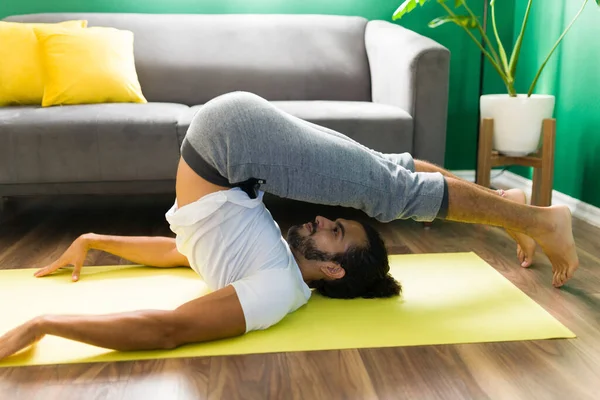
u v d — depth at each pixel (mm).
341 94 3023
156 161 2262
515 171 3215
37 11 3141
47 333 1224
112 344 1239
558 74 2723
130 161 2252
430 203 1444
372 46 2953
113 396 1110
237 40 3020
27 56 2680
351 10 3291
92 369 1209
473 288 1646
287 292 1396
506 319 1435
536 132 2492
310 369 1207
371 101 3043
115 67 2670
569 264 1615
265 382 1159
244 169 1347
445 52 2314
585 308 1520
